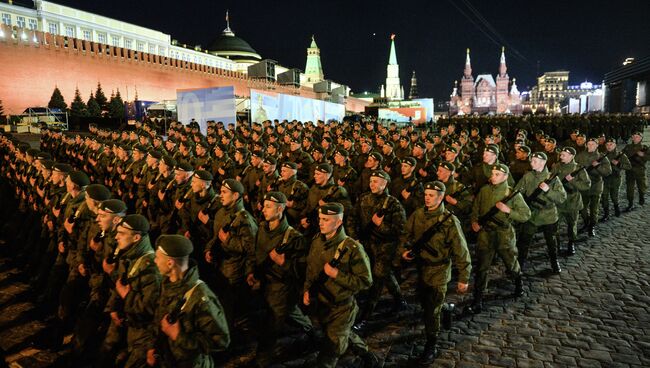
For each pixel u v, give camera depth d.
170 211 7.86
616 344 5.87
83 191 6.34
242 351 5.78
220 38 103.56
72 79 41.19
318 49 138.12
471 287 7.86
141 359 4.28
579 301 7.17
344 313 4.67
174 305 3.82
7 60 35.94
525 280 8.05
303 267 5.16
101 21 62.25
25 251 8.44
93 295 5.29
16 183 10.58
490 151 7.93
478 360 5.54
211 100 23.31
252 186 9.85
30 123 31.31
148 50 69.94
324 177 7.62
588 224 10.78
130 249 4.58
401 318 6.68
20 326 6.39
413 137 17.45
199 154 12.62
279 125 19.06
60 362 5.54
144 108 34.59
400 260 5.83
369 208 6.53
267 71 46.91
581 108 110.00
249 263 5.44
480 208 6.88
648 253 9.42
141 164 10.71
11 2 52.12
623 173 20.08
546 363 5.46
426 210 5.61
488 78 148.62
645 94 95.12
